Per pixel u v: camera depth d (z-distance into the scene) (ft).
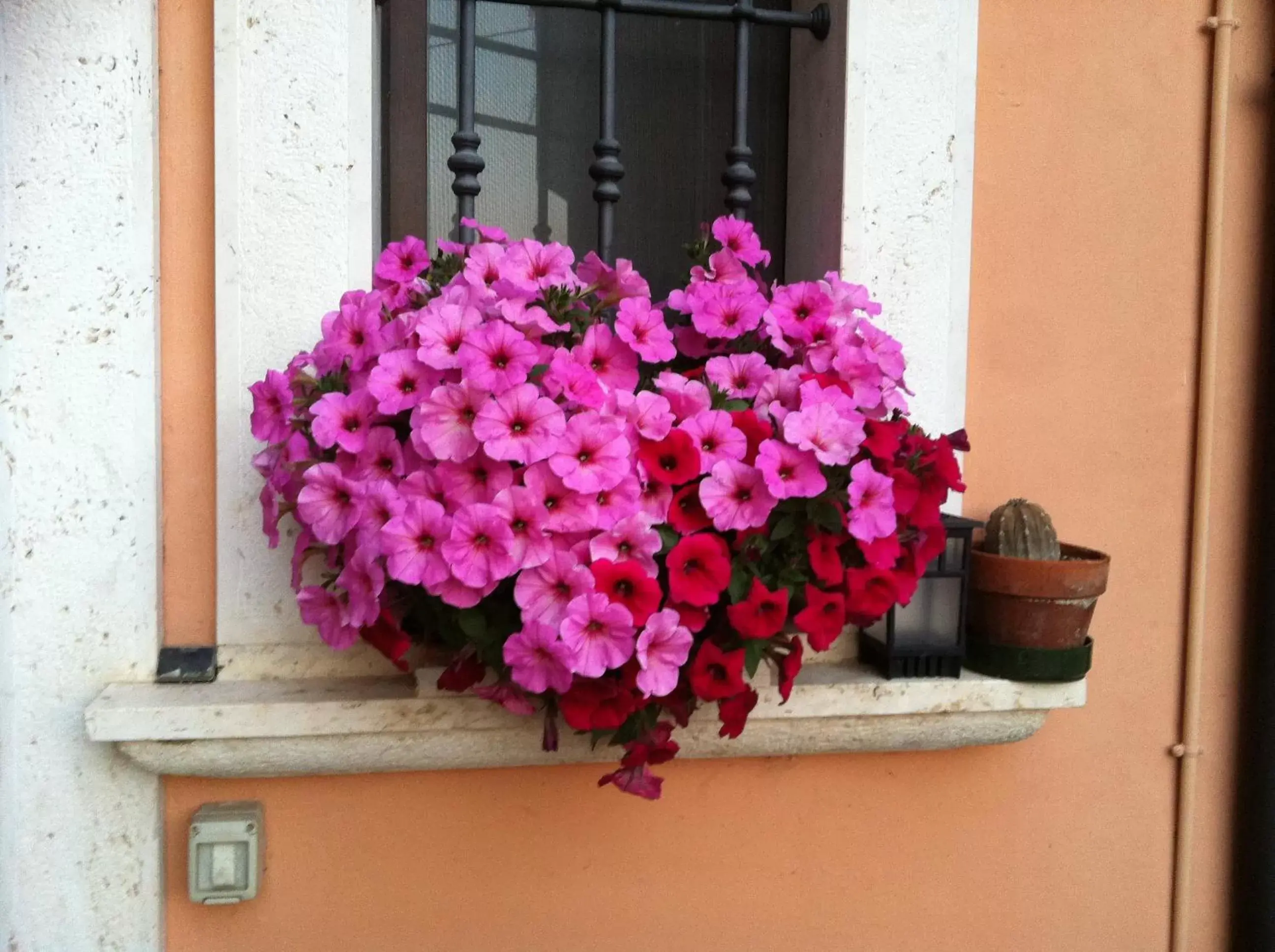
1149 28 5.59
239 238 4.69
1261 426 5.90
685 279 5.72
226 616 4.79
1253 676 5.91
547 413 3.85
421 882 4.95
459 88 5.10
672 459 4.06
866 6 5.13
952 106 5.24
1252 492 5.93
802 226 5.74
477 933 5.01
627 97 5.95
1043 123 5.49
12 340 4.49
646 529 3.91
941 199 5.26
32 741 4.57
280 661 4.81
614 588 3.86
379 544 3.87
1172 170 5.66
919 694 4.88
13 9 4.41
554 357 4.15
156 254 4.66
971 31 5.25
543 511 3.82
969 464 5.49
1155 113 5.62
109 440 4.60
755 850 5.25
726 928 5.25
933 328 5.30
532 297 4.32
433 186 5.70
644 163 5.97
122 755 4.61
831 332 4.64
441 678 4.20
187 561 4.83
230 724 4.42
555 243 4.58
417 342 4.18
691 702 4.25
